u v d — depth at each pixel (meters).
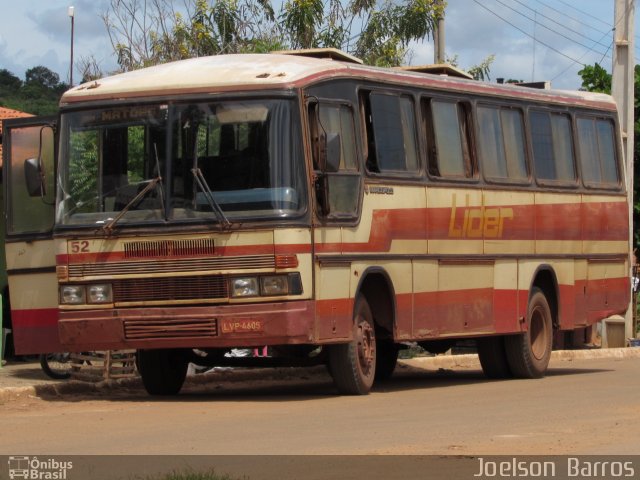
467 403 14.53
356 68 15.88
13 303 15.99
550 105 20.33
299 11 28.70
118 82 15.04
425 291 16.81
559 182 20.30
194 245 14.31
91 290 14.68
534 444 10.67
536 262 19.52
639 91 35.88
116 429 12.12
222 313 14.20
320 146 14.49
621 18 29.44
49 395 16.14
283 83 14.39
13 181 15.95
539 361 19.66
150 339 14.45
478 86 18.50
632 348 28.66
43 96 62.84
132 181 14.67
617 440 10.91
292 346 16.08
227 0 28.59
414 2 29.53
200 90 14.58
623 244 22.19
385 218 15.96
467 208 17.81
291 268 14.14
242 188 14.32
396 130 16.50
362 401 14.84
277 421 12.59
